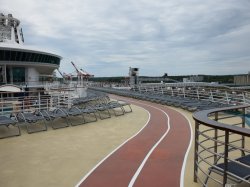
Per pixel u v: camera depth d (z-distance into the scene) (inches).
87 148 338.3
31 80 1285.7
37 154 313.9
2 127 460.4
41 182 231.3
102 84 2052.2
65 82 1514.5
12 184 227.6
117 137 398.0
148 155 305.0
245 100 538.9
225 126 159.5
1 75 1193.4
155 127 472.1
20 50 1194.6
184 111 665.6
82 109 550.9
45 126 465.7
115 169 261.1
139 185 222.1
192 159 284.4
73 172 254.5
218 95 695.7
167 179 232.1
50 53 1337.4
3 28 1407.5
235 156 274.8
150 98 927.7
